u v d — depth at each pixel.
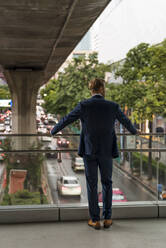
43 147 4.35
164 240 3.60
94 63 32.72
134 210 4.37
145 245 3.46
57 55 21.47
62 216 4.27
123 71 23.50
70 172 4.31
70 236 3.72
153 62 20.47
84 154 3.88
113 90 24.05
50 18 11.85
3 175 4.36
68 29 13.84
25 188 4.33
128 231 3.87
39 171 4.36
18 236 3.73
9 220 4.20
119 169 4.33
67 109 31.33
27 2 9.90
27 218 4.23
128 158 4.33
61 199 4.32
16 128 28.12
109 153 3.81
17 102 27.84
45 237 3.69
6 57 21.58
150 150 4.41
